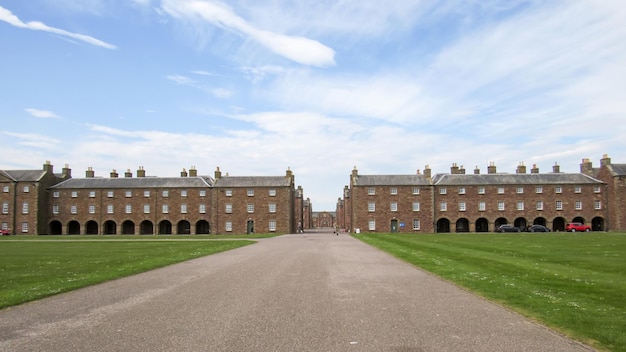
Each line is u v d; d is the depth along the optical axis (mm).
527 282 16500
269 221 89188
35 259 27156
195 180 91438
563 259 25156
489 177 90000
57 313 11625
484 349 8422
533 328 9961
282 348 8477
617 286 15336
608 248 33625
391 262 24984
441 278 18141
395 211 89562
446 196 89375
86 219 89312
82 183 91062
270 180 91875
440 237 58656
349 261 25609
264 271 20719
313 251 33750
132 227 90688
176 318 10969
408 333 9562
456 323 10453
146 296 14117
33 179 88312
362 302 13039
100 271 20594
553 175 89938
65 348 8492
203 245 42062
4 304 12594
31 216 87438
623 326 9891
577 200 87438
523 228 87688
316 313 11531
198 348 8477
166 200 89438
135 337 9242
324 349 8414
